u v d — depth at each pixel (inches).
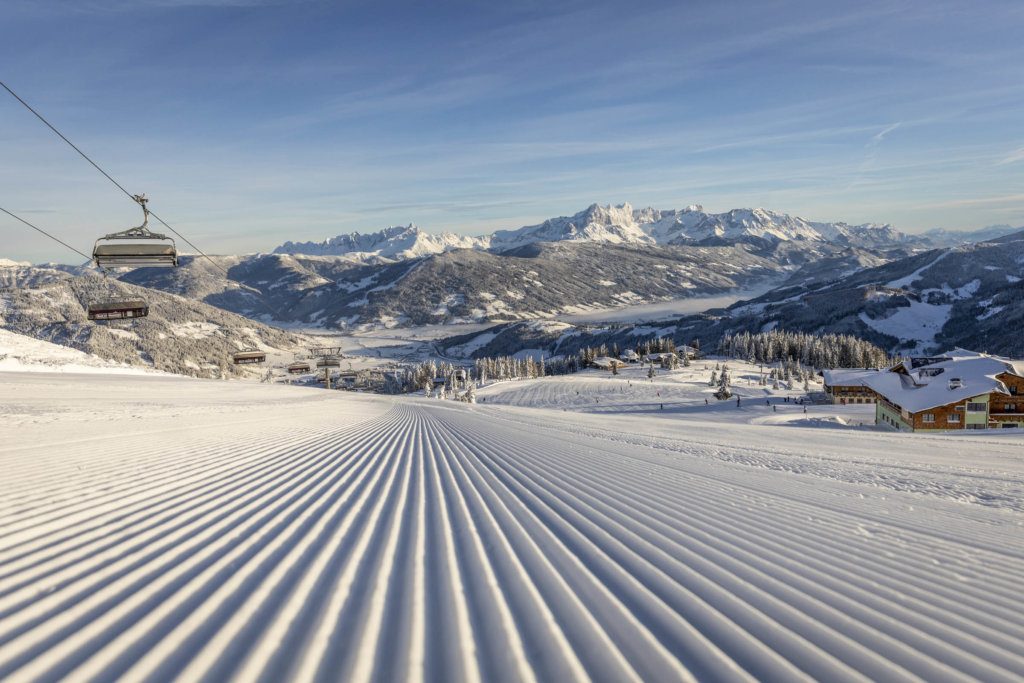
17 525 142.3
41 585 104.4
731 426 850.1
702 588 119.0
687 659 86.4
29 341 1672.0
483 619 97.7
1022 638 98.2
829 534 171.0
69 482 194.2
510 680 76.7
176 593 103.0
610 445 429.1
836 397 2268.7
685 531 167.9
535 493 220.8
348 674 76.3
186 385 1247.5
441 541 146.3
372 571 119.9
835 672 83.7
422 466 283.1
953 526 192.5
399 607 101.0
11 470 208.8
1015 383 1380.4
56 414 440.8
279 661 79.3
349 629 91.0
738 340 4864.7
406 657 82.3
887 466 381.4
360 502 190.1
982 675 83.9
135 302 1310.3
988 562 146.6
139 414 483.5
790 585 122.5
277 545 135.5
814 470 339.3
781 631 98.3
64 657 78.0
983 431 937.5
